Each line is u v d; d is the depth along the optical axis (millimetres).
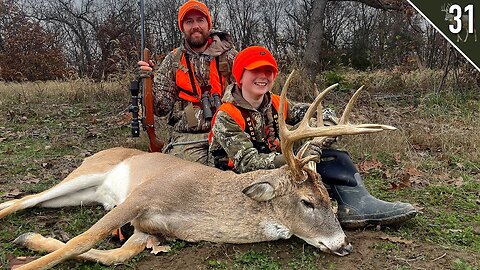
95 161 1951
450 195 2098
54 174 2414
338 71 6301
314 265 1473
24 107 4340
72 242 1426
